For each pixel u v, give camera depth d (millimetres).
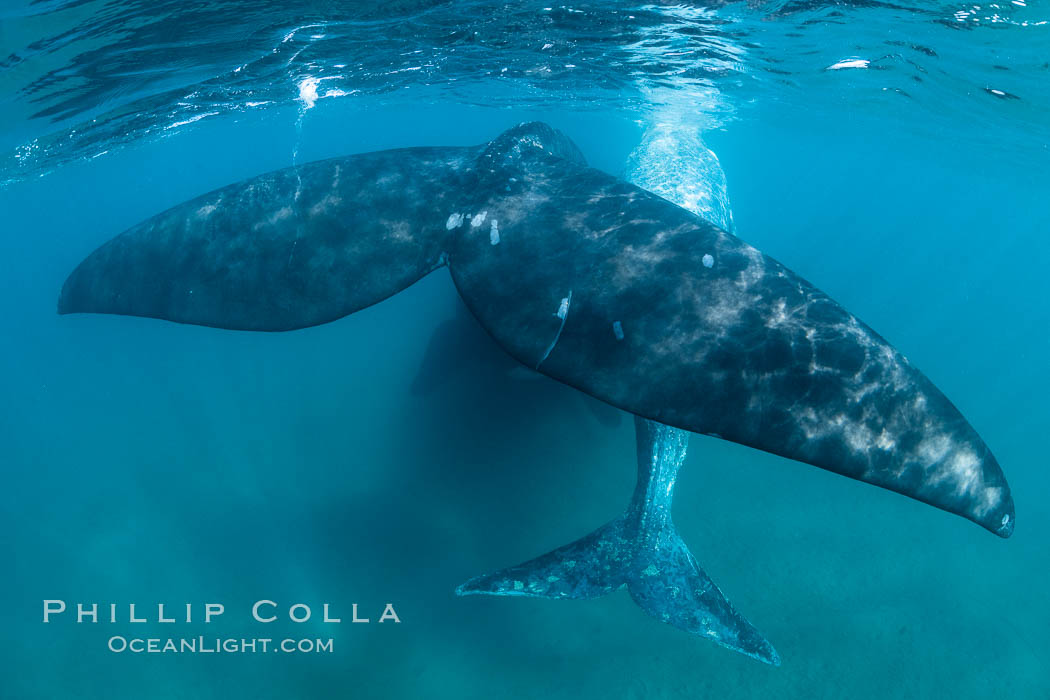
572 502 8258
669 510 5621
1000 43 8422
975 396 11953
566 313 3117
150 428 10711
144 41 8188
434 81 13703
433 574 7238
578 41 9914
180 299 3656
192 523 8297
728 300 3059
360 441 9664
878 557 7648
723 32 9344
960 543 7914
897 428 2627
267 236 3838
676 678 6016
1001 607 6898
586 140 23047
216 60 9492
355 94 14875
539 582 5070
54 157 14508
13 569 7711
